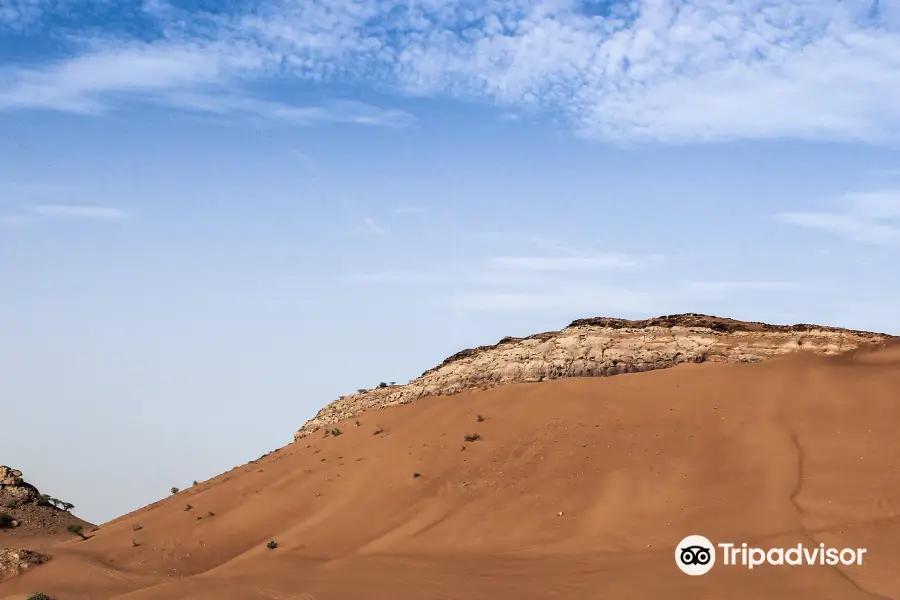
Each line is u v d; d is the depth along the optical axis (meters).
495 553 52.03
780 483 49.97
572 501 54.78
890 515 45.16
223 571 57.31
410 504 60.59
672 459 55.41
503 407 68.31
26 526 90.56
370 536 58.59
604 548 49.47
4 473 99.75
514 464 60.72
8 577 61.97
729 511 48.84
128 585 58.09
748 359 64.75
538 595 44.66
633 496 53.06
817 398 57.50
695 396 61.53
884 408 54.62
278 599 50.34
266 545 61.12
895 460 49.53
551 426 63.31
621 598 42.62
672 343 68.06
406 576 50.28
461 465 62.72
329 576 52.69
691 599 41.28
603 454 58.28
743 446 54.72
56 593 57.94
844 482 48.72
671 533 48.69
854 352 63.59
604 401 64.31
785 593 40.22
